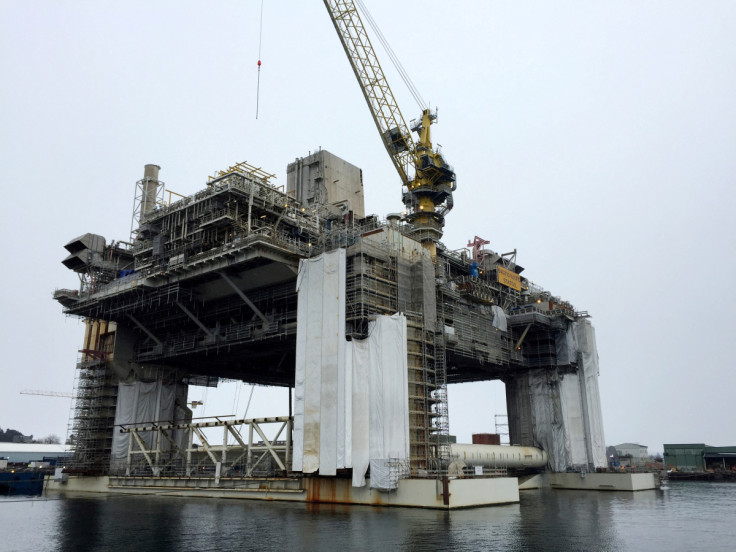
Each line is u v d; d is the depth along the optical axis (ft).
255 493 207.21
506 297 305.32
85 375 290.97
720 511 173.27
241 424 219.41
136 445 266.77
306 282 200.64
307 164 287.28
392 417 189.57
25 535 122.83
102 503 201.87
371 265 209.46
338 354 186.39
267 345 250.78
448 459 207.92
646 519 151.02
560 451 290.97
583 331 305.12
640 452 641.40
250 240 203.51
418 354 209.46
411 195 330.75
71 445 293.43
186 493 227.81
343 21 311.06
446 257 270.87
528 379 307.17
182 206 233.96
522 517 153.28
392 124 324.80
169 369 289.53
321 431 185.16
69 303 279.28
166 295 240.73
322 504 186.70
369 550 100.78
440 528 129.59
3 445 499.51
